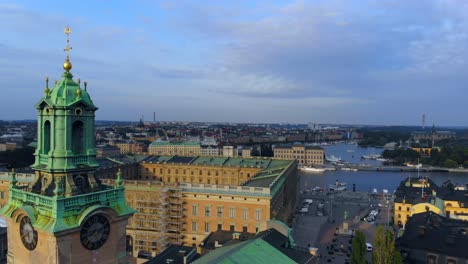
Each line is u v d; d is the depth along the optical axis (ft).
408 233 360.48
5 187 474.49
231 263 174.19
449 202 563.89
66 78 134.41
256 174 612.70
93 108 136.56
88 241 128.47
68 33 135.03
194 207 437.17
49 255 121.19
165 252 313.53
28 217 125.59
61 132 129.29
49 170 127.54
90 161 136.67
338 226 588.09
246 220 420.77
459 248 322.34
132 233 451.94
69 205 124.26
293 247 264.93
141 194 450.71
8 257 137.80
